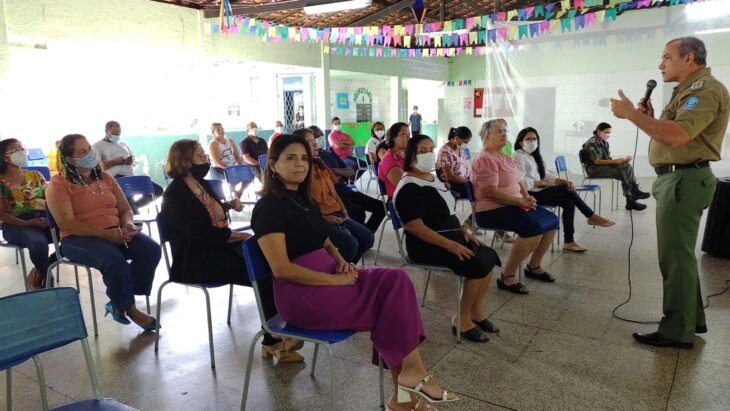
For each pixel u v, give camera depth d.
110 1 6.83
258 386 2.32
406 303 1.84
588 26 9.20
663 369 2.40
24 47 6.20
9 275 4.11
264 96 11.08
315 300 1.88
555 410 2.08
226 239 2.63
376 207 4.65
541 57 9.34
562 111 9.62
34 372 2.48
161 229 2.68
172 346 2.76
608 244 4.79
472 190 3.69
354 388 2.29
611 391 2.22
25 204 3.56
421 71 13.09
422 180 2.78
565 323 2.97
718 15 8.36
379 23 10.48
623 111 2.38
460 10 10.28
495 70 9.27
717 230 4.25
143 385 2.34
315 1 6.80
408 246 2.83
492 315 3.11
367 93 13.25
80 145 2.97
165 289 3.73
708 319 2.98
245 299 3.49
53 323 1.52
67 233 3.00
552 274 3.91
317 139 6.24
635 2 7.14
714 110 2.27
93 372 1.60
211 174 6.95
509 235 5.11
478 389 2.25
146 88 8.70
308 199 2.08
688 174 2.43
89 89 7.92
